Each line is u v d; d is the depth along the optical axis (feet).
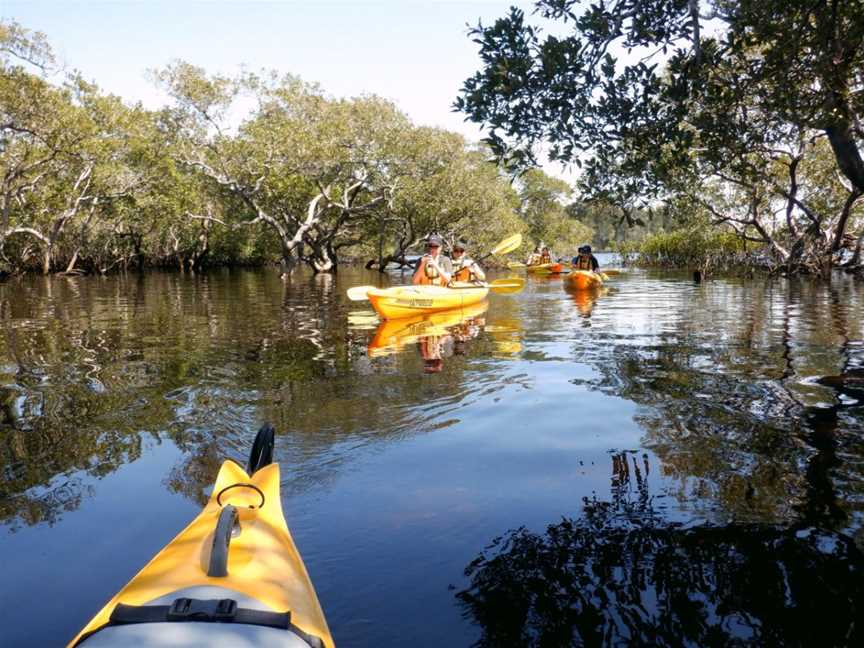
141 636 5.62
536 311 39.40
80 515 11.08
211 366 23.27
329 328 33.30
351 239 135.03
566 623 7.87
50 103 79.36
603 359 23.38
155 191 111.96
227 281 87.30
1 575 9.18
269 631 5.87
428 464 13.16
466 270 43.75
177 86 98.27
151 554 9.75
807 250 70.33
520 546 9.74
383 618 8.00
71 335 32.01
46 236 105.09
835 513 10.56
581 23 15.33
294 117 103.40
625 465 12.91
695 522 10.39
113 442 14.89
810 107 15.65
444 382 20.18
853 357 23.00
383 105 104.22
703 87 15.83
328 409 17.26
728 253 92.02
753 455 13.26
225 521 7.20
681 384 19.33
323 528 10.37
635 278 76.13
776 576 8.78
